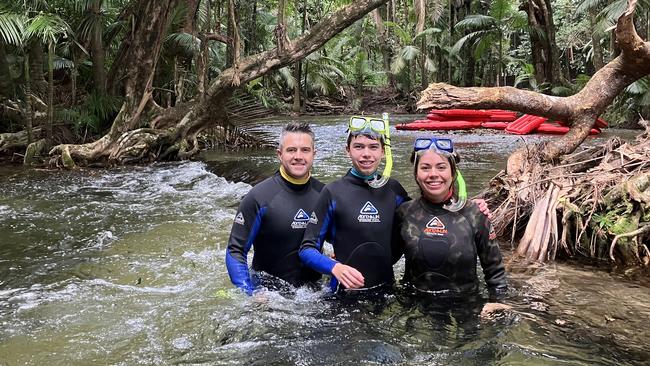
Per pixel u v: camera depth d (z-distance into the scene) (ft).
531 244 10.34
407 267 8.66
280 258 9.12
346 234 8.63
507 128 32.78
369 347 6.72
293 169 9.08
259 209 9.04
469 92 13.76
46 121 26.68
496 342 6.72
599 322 7.22
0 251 11.89
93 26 28.25
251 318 7.76
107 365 6.55
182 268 10.48
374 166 8.69
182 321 7.84
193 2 31.07
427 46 63.87
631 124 37.37
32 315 8.21
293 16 65.62
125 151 26.12
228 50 39.88
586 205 10.48
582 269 9.45
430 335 7.00
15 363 6.65
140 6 26.89
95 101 28.55
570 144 14.61
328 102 67.21
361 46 72.64
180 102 30.01
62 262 11.02
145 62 27.07
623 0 32.09
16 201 17.38
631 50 14.19
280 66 27.17
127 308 8.43
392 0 67.21
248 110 31.89
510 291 8.41
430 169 8.30
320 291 8.79
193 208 16.12
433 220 8.45
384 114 8.93
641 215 9.87
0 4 23.79
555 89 43.52
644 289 8.38
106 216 15.15
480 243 8.53
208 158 27.50
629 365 6.09
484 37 51.62
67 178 22.09
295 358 6.52
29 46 26.18
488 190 13.17
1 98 27.68
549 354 6.37
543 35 46.62
